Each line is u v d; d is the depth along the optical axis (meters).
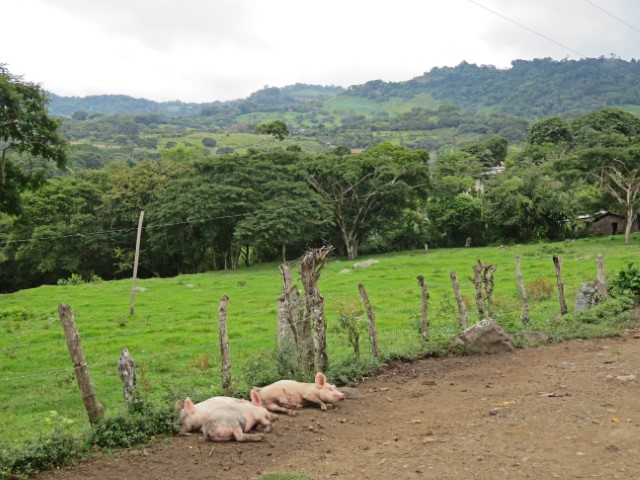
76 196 60.22
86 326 27.45
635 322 18.77
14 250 58.28
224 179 57.31
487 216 67.44
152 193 60.34
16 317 31.62
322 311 13.71
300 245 63.78
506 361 14.88
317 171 60.47
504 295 28.89
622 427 9.16
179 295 38.34
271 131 77.31
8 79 23.75
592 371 13.05
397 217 63.34
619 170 59.88
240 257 67.81
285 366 12.84
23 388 16.91
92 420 9.61
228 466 8.65
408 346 16.23
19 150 25.06
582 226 66.75
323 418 10.80
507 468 7.93
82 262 60.06
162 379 16.14
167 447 9.39
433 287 35.38
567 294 27.81
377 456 8.79
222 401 10.34
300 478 7.87
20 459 8.41
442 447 8.93
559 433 9.13
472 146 129.00
